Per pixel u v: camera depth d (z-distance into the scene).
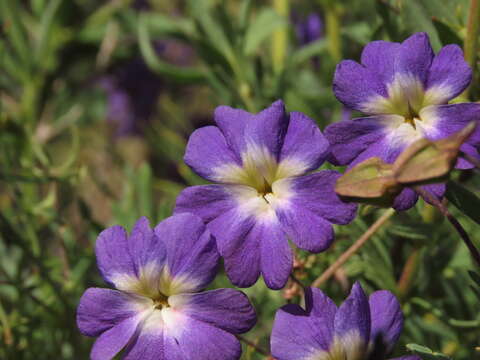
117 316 0.13
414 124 0.13
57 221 0.21
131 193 0.22
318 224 0.12
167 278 0.13
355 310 0.12
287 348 0.12
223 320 0.13
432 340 0.19
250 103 0.22
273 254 0.13
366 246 0.17
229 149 0.13
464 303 0.19
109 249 0.13
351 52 0.23
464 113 0.13
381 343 0.13
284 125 0.13
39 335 0.20
